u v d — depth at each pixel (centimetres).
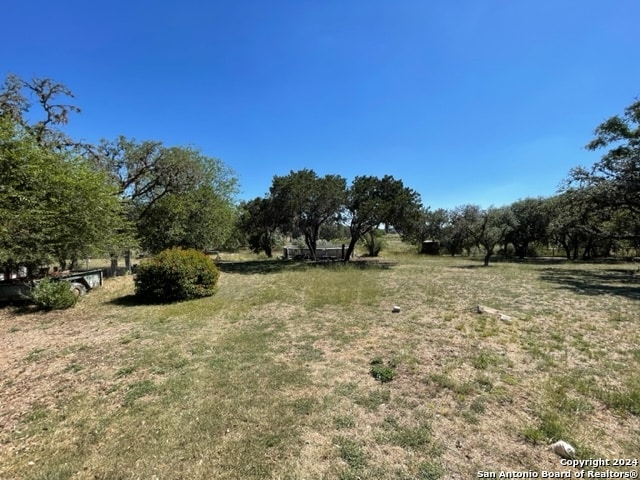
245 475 235
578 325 588
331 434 280
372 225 2062
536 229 2656
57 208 946
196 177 1900
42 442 284
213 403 336
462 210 2395
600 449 254
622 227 1706
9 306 881
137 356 484
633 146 1373
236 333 585
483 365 415
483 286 1049
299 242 3253
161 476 237
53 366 459
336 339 536
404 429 285
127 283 1245
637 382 362
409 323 618
